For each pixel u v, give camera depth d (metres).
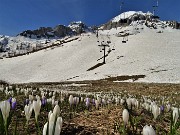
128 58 119.31
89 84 69.94
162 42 149.00
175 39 159.62
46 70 127.62
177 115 4.77
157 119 8.40
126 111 4.55
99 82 77.75
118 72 97.62
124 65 107.12
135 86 56.47
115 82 76.06
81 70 118.62
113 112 7.97
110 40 174.00
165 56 115.56
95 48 151.75
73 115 8.13
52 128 2.89
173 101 24.36
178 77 80.50
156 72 88.75
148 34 175.88
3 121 4.02
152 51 127.19
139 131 6.15
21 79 117.62
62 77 111.94
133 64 106.50
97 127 6.41
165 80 77.06
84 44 163.75
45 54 156.38
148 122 7.54
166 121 8.72
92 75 101.38
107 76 94.38
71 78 106.00
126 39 165.50
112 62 117.56
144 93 40.03
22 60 152.38
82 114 8.22
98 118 7.43
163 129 7.24
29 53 177.50
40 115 7.96
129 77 86.25
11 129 6.10
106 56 134.38
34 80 112.94
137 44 146.12
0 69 133.25
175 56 115.62
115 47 149.62
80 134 5.92
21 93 18.62
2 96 15.49
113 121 7.00
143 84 63.69
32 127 6.33
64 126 6.26
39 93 20.42
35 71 128.50
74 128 6.17
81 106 11.12
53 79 110.75
